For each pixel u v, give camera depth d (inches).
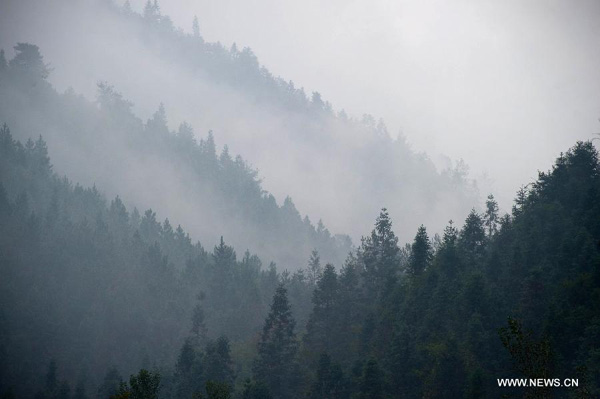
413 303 5748.0
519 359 3061.0
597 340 3986.2
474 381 4215.1
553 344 4121.6
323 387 5246.1
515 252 5477.4
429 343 5083.7
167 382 6328.7
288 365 6102.4
